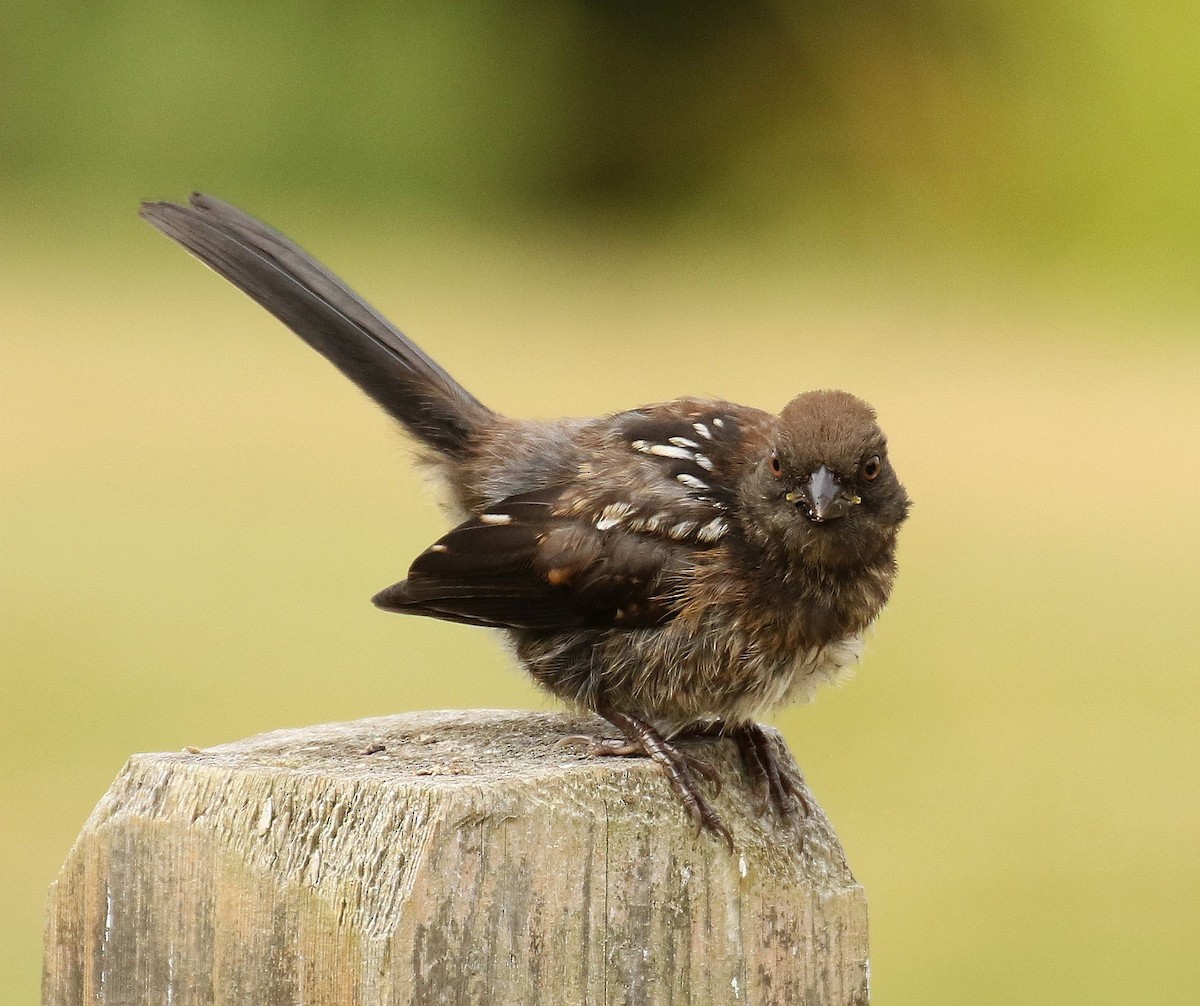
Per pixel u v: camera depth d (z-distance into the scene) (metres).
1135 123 27.02
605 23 29.06
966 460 16.91
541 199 29.47
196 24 27.69
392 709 10.09
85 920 3.69
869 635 5.29
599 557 5.07
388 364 6.00
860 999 4.07
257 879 3.50
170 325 21.88
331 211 28.14
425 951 3.38
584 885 3.61
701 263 26.83
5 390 18.41
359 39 28.19
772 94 28.94
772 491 5.02
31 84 27.45
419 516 14.27
